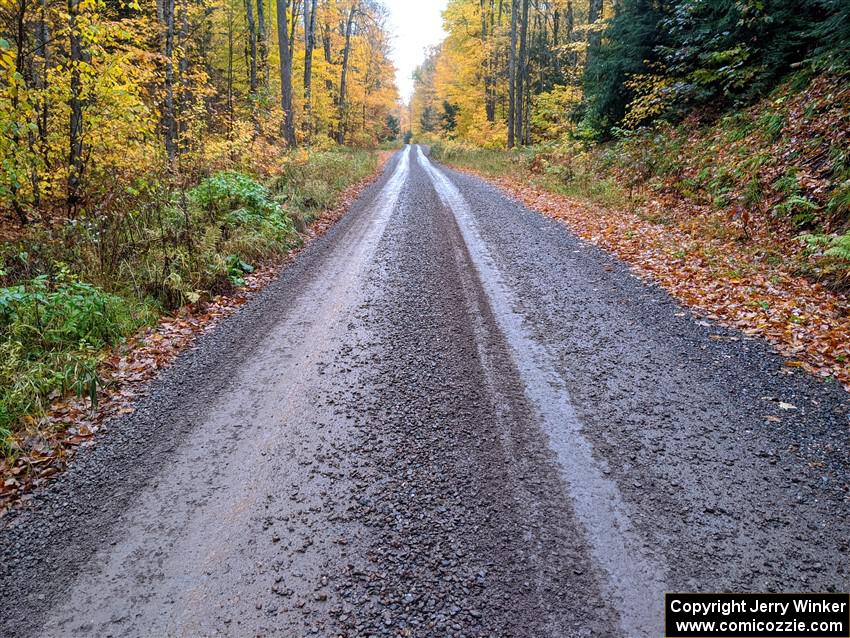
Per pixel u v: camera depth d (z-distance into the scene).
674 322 5.76
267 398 4.55
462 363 5.02
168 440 4.00
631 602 2.53
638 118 14.94
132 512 3.26
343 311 6.49
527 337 5.53
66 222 7.41
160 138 12.10
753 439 3.72
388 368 4.99
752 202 8.79
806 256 6.92
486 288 7.05
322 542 2.96
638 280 7.20
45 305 5.40
